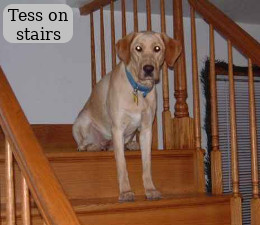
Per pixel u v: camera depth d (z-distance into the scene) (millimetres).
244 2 3719
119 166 2350
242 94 4480
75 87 3518
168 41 2428
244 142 4492
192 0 2580
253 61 2215
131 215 2195
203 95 4074
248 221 4441
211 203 2350
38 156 1381
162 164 2533
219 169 2473
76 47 3541
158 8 3699
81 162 2389
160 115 3834
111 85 2467
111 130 2561
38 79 3424
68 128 3400
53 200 1294
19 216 1979
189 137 2660
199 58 4094
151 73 2311
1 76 1571
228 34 2332
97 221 2135
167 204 2250
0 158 2236
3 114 1465
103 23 3395
